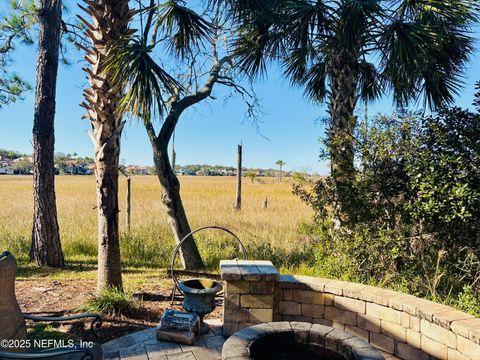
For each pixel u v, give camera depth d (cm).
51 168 580
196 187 2666
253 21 554
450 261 371
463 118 357
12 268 203
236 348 194
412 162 383
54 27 588
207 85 645
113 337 307
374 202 427
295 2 479
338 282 318
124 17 368
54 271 539
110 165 376
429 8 504
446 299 345
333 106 534
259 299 303
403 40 435
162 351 280
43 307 368
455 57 559
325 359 207
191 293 308
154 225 830
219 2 539
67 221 891
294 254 607
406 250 395
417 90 577
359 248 410
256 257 599
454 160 340
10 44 760
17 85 839
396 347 270
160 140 586
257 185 3077
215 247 656
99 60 362
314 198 472
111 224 378
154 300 401
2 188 2548
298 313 317
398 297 279
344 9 439
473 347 215
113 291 366
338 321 303
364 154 422
